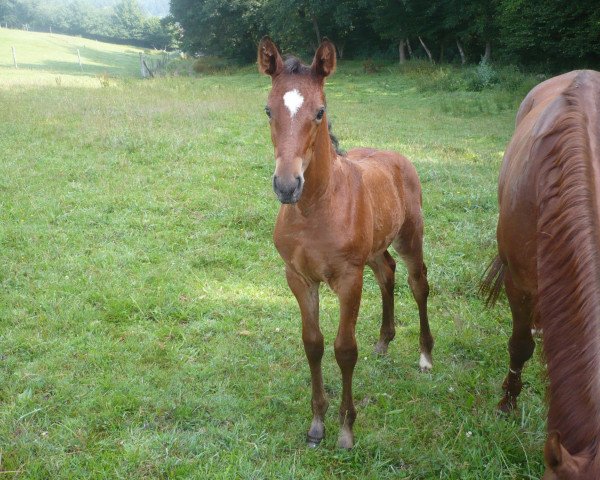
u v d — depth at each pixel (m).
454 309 5.04
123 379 3.90
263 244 6.20
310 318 3.36
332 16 31.62
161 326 4.64
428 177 8.57
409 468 3.22
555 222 2.43
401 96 20.45
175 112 12.38
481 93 19.50
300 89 2.87
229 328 4.62
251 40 37.50
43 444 3.24
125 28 101.44
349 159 3.94
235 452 3.29
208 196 7.38
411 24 27.34
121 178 7.91
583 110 2.89
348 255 3.22
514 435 3.36
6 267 5.32
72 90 15.77
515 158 3.42
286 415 3.65
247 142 10.26
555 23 18.53
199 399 3.70
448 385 3.96
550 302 2.29
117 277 5.28
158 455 3.22
